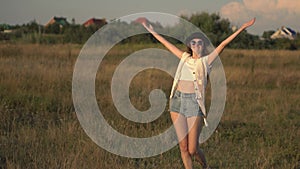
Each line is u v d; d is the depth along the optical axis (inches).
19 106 360.5
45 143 249.1
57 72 493.7
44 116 331.6
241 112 384.8
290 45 1482.5
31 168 213.3
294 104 447.8
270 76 634.8
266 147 278.1
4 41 1120.2
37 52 785.6
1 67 507.2
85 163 215.2
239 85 577.9
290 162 250.5
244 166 234.5
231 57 942.4
